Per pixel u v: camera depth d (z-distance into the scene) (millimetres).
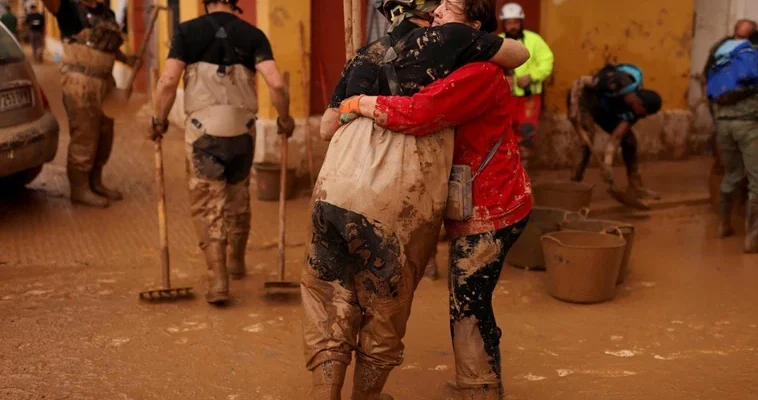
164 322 5012
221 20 5195
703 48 11148
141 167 9648
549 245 5523
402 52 3320
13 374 4234
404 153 3285
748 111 6703
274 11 8320
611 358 4586
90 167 7715
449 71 3309
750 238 6793
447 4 3424
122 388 4105
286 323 5047
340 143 3338
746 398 4090
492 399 3635
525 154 8406
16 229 7004
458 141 3496
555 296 5574
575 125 8461
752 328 5078
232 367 4379
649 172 10031
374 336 3402
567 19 9594
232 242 5773
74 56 7430
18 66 7207
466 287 3570
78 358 4457
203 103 5180
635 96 8016
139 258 6348
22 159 7117
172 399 3998
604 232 5789
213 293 5207
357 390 3482
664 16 10250
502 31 9133
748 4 10883
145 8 15141
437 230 3412
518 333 4953
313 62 8633
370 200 3230
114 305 5301
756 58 6668
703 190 9039
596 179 9508
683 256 6719
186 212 7715
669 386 4219
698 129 11125
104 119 7820
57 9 7367
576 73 9766
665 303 5535
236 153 5266
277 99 5250
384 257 3277
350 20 4520
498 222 3520
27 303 5301
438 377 4332
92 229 7082
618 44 9992
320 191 3311
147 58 14906
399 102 3234
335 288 3350
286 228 7273
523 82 8102
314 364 3314
